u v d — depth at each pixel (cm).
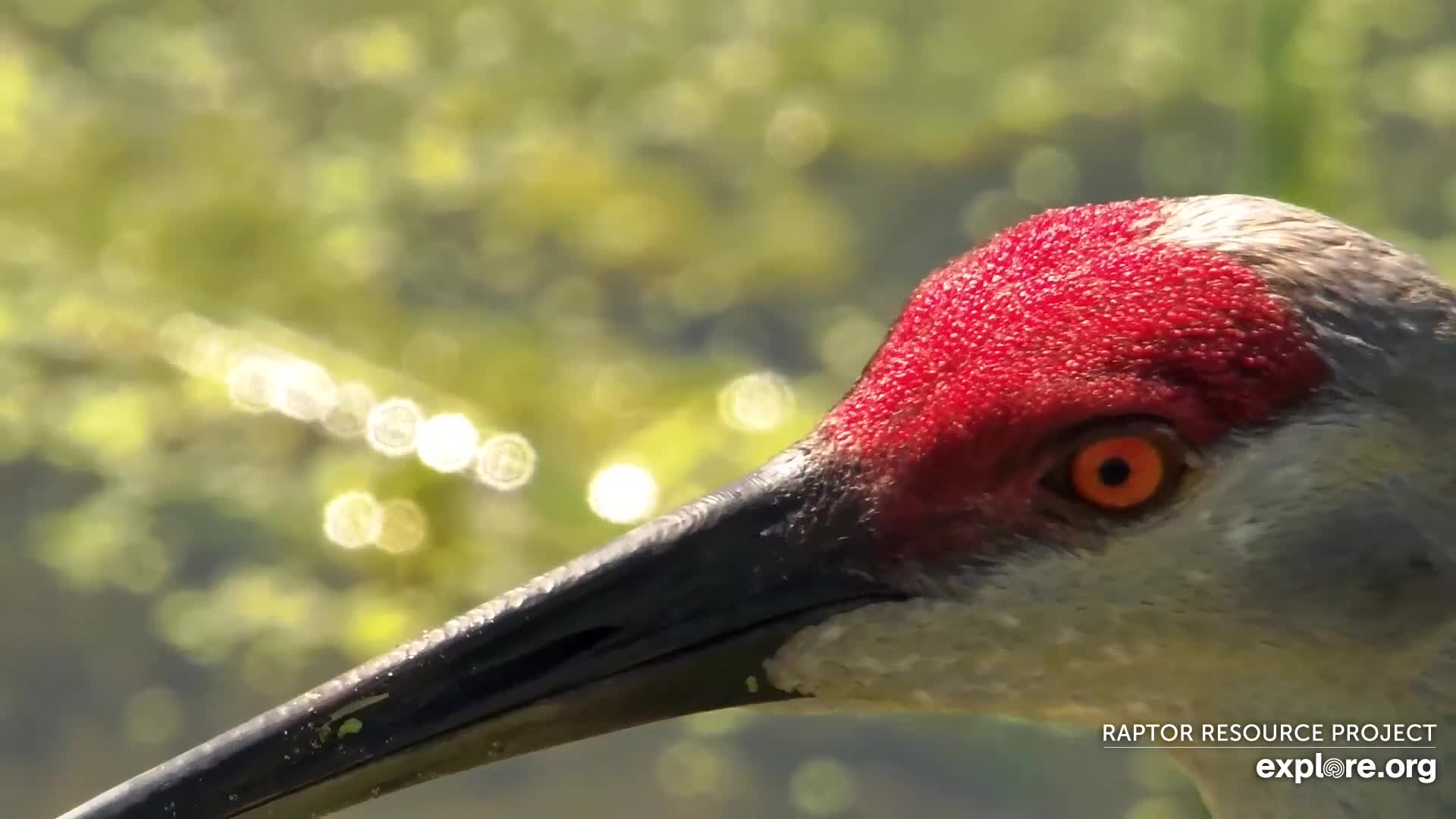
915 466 457
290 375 1061
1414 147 1152
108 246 1148
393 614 944
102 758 900
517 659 468
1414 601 439
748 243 1159
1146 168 1174
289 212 1180
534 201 1187
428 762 469
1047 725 918
